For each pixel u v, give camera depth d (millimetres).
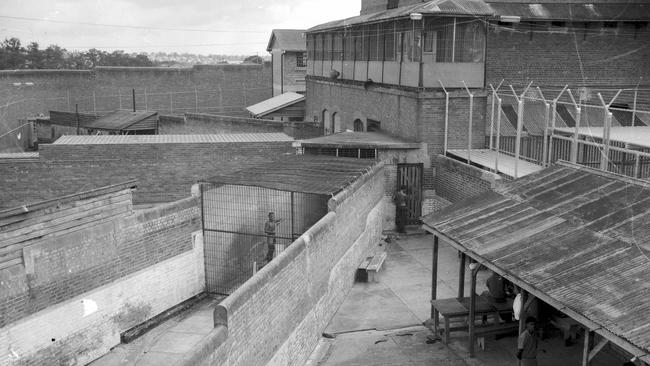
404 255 17156
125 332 12531
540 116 20906
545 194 11375
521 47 21297
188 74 45469
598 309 7523
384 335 11984
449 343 11422
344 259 13969
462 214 11586
